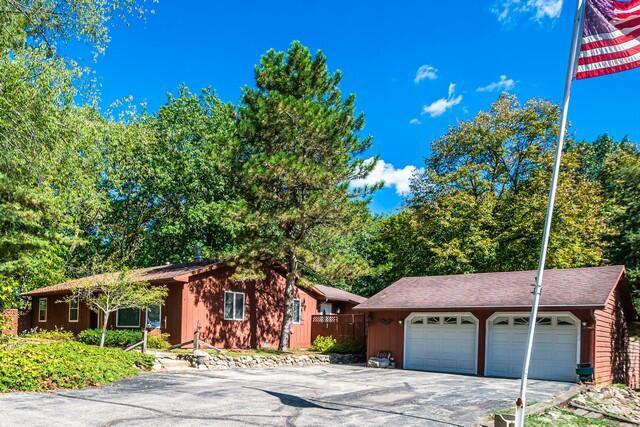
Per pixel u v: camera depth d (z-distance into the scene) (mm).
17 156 13406
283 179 19219
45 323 25469
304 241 20469
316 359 19766
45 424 7707
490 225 26828
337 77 21312
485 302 17125
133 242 32344
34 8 12539
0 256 14336
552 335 15867
